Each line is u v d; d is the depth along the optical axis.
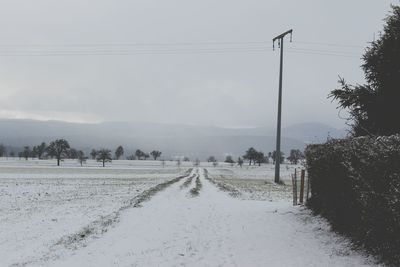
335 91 14.73
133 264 10.28
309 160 16.75
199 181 52.53
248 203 23.50
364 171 9.72
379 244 9.27
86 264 10.30
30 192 33.91
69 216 19.11
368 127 14.57
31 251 11.97
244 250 11.60
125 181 52.97
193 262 10.45
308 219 15.45
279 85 43.53
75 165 153.00
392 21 13.84
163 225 15.94
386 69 13.90
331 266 9.41
